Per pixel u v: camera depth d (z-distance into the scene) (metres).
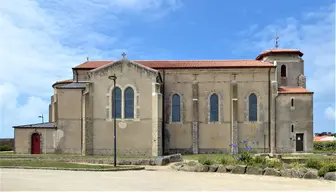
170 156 39.41
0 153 49.53
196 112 52.09
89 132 46.72
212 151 51.88
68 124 47.97
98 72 47.59
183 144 51.97
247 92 52.47
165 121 52.19
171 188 21.84
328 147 62.41
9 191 18.94
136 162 37.38
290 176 28.06
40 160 38.69
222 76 52.75
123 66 47.41
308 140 51.75
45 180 23.47
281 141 51.81
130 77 47.25
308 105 52.19
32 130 48.19
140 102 46.84
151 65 53.38
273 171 29.08
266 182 25.14
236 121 51.69
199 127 52.31
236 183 24.52
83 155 45.72
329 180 26.20
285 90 53.53
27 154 46.69
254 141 51.81
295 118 52.06
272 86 52.19
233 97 52.06
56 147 47.81
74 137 47.81
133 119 46.69
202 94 52.72
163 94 52.56
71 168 30.83
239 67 52.62
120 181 24.30
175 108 52.69
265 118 52.12
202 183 24.30
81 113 48.03
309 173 27.47
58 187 20.66
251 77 52.66
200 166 31.97
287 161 34.47
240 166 30.67
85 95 46.97
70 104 48.25
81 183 22.62
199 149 52.00
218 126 52.19
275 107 52.19
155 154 45.59
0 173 27.17
